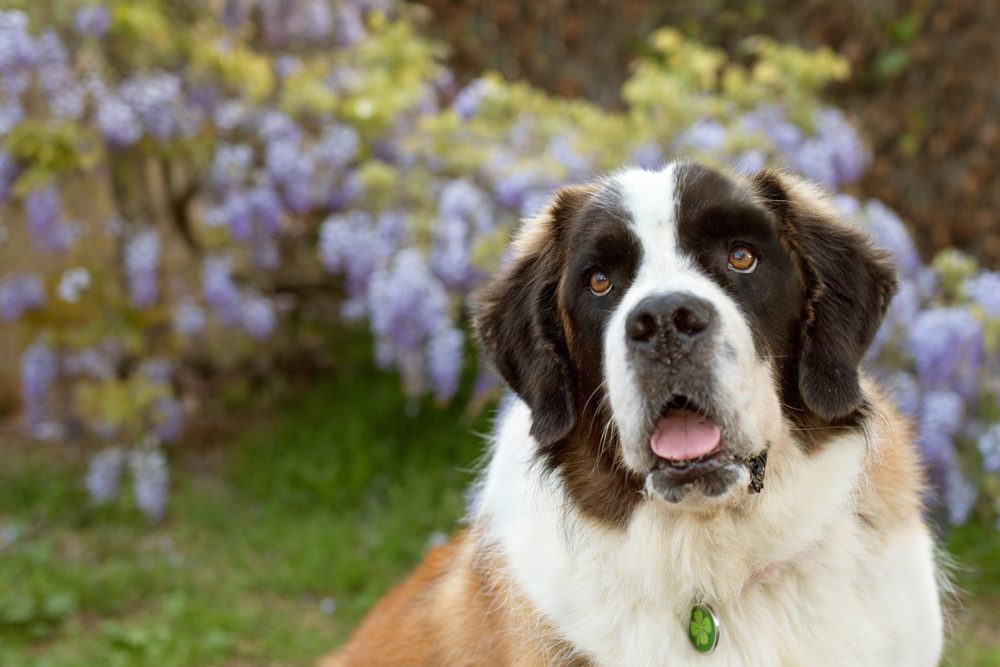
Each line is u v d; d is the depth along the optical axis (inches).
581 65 418.9
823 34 405.7
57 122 303.0
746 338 135.5
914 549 151.4
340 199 322.0
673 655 146.4
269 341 402.9
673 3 415.2
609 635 147.9
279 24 338.3
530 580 152.1
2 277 371.9
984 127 396.2
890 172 406.9
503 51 418.0
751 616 146.6
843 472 146.3
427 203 308.5
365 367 394.0
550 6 416.5
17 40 291.7
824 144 320.8
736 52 412.5
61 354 336.5
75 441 367.9
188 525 319.9
